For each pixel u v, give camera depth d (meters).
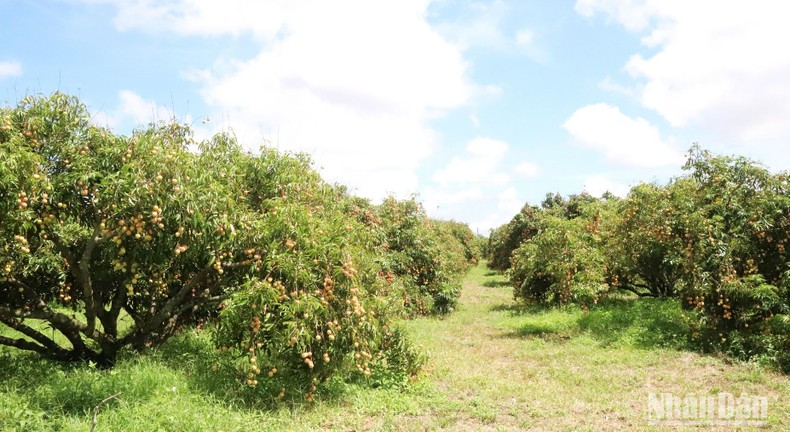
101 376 5.99
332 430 5.35
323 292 6.24
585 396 6.75
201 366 6.86
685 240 10.06
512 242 29.48
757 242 9.62
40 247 6.28
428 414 6.07
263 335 5.93
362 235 7.43
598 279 12.39
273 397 6.01
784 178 9.71
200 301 7.55
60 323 6.37
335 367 6.32
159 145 6.12
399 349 7.12
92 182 5.89
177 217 5.72
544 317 12.53
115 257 6.04
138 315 7.59
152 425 4.83
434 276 15.88
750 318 8.74
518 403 6.50
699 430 5.43
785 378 7.17
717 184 10.26
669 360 8.41
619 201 14.65
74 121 6.17
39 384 5.69
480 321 13.65
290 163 7.98
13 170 5.21
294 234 6.41
